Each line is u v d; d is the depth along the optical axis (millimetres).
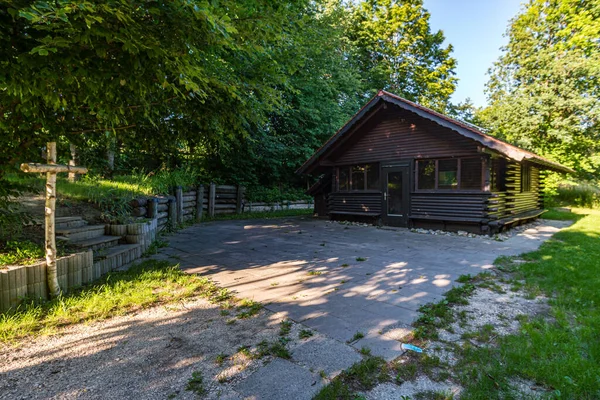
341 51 19562
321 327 2908
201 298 3674
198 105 4641
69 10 2033
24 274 3182
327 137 17875
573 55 15047
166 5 2689
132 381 2088
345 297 3725
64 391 1980
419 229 9625
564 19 16281
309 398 1916
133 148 6555
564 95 15094
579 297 3557
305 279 4453
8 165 3852
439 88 25031
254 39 3688
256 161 15289
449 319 3082
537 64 16391
